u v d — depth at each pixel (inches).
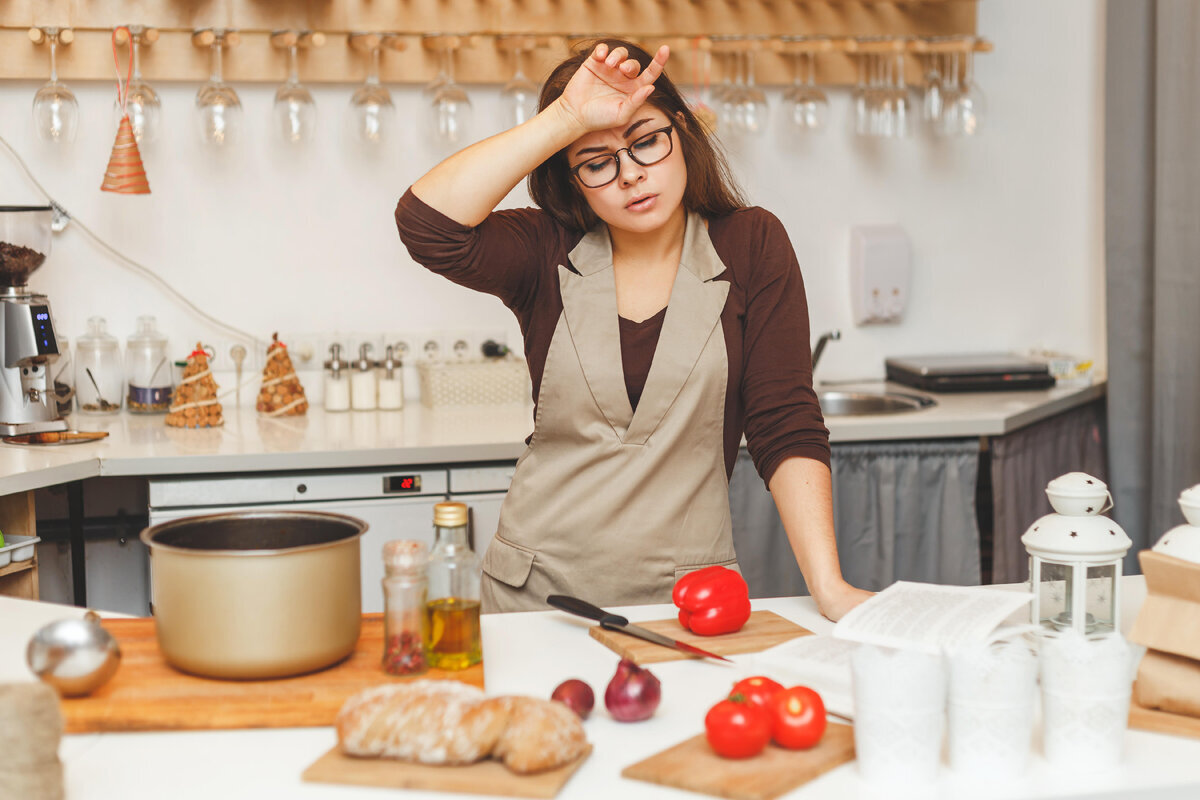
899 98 117.6
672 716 41.5
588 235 63.9
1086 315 136.0
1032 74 131.7
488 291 63.3
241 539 47.6
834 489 103.7
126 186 98.1
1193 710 40.8
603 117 54.8
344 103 115.5
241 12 110.0
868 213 129.5
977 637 41.9
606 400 62.7
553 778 35.5
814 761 37.0
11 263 92.7
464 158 57.0
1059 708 37.3
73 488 99.6
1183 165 107.7
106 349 109.8
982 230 132.7
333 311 117.7
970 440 107.3
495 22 115.9
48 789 33.3
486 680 45.0
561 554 63.8
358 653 46.1
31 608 52.3
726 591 50.0
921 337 132.9
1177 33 107.1
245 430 102.0
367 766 36.4
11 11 105.4
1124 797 36.1
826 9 123.0
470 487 96.4
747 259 63.6
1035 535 46.1
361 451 92.7
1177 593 41.6
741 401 64.8
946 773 37.3
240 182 114.3
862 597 51.3
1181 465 110.2
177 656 43.0
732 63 122.2
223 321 115.4
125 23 107.7
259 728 40.1
